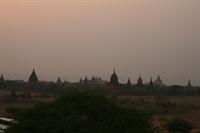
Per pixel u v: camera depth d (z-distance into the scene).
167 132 61.06
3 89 159.75
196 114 100.88
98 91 30.31
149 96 142.62
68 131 26.27
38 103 28.89
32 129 26.89
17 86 166.75
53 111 27.22
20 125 27.11
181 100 138.25
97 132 26.20
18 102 109.81
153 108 98.69
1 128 43.44
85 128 26.47
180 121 65.56
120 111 28.05
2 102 109.62
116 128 26.47
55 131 26.31
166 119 72.25
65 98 28.73
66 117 26.98
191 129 66.19
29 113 27.67
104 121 26.95
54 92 135.75
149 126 28.27
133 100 107.81
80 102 28.14
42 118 27.19
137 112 28.86
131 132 26.61
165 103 111.75
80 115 27.16
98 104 27.86
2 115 64.50
